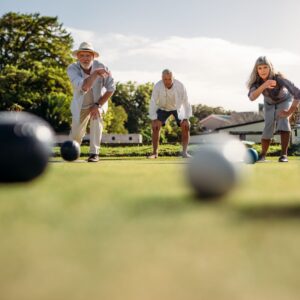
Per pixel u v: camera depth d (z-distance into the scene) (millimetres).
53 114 45906
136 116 74938
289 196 2293
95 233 1481
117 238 1407
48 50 38812
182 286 967
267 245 1295
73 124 7855
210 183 2043
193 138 55594
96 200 2201
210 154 2074
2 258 1196
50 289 958
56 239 1402
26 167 2590
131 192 2525
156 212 1845
